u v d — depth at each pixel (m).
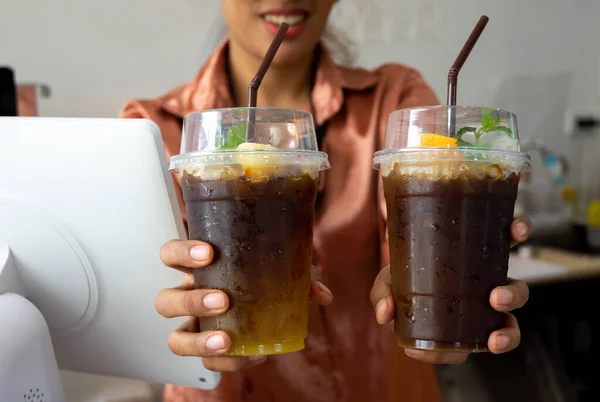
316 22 0.82
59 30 1.17
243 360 0.52
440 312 0.50
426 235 0.50
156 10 1.22
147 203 0.50
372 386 0.80
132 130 0.49
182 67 1.25
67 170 0.50
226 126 0.49
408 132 0.52
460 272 0.50
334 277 0.79
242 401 0.78
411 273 0.51
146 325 0.54
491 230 0.50
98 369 0.58
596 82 1.66
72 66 1.18
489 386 1.15
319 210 0.80
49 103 1.18
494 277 0.50
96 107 1.21
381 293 0.56
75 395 0.62
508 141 0.51
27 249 0.53
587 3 1.62
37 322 0.51
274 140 0.50
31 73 1.17
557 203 1.60
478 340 0.50
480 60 1.50
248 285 0.49
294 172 0.49
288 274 0.49
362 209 0.80
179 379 0.56
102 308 0.54
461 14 1.44
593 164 1.68
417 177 0.50
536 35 1.56
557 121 1.62
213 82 0.87
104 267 0.53
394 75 0.86
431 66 1.42
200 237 0.50
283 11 0.79
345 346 0.79
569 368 1.27
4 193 0.52
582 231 1.46
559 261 1.26
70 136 0.50
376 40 1.32
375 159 0.53
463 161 0.49
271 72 0.83
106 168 0.50
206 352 0.49
